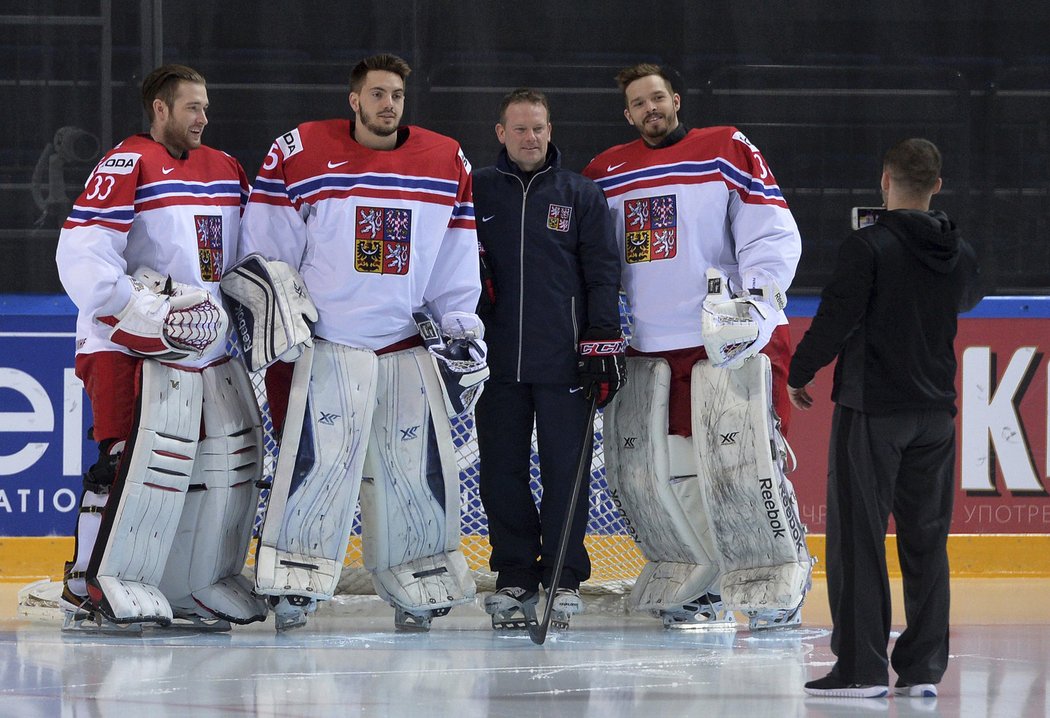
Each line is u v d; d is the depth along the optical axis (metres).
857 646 10.87
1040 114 20.95
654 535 16.09
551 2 20.22
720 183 15.42
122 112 19.98
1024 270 21.11
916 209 11.46
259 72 20.08
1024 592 19.06
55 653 13.18
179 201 14.53
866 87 20.77
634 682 11.51
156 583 14.63
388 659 12.86
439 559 15.41
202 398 14.73
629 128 20.38
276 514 14.66
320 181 14.74
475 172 15.73
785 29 20.61
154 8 19.91
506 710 10.14
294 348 14.44
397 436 15.05
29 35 19.83
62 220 19.89
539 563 15.64
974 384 20.89
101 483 14.66
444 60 20.19
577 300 15.39
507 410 15.48
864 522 11.01
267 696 10.70
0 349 19.73
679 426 15.69
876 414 11.04
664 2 20.41
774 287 14.95
